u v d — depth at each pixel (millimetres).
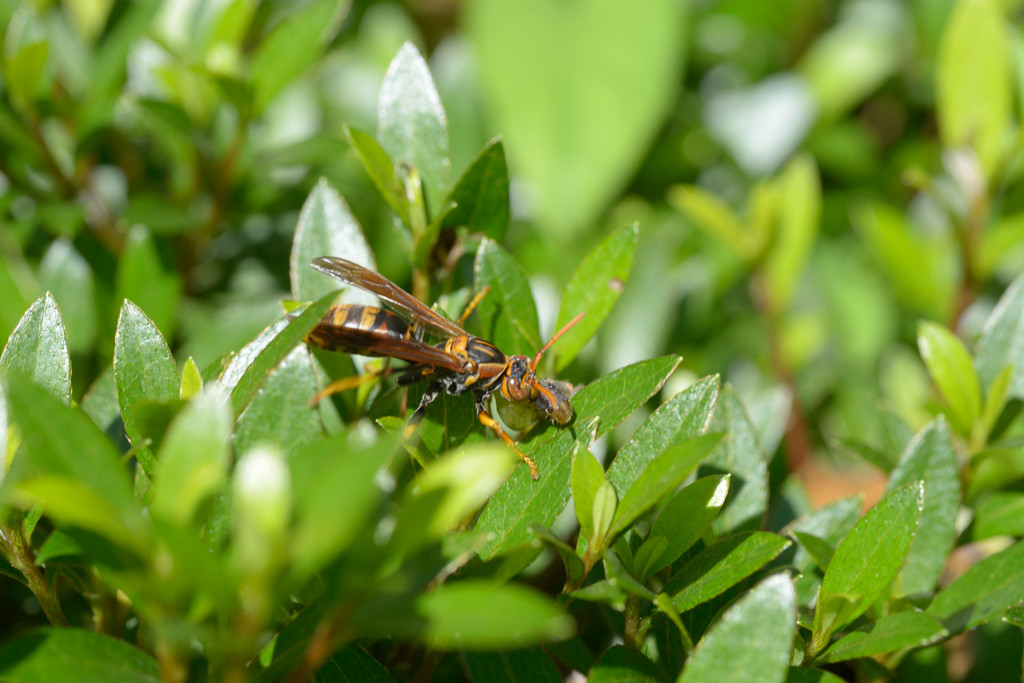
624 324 335
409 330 285
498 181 278
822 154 404
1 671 241
